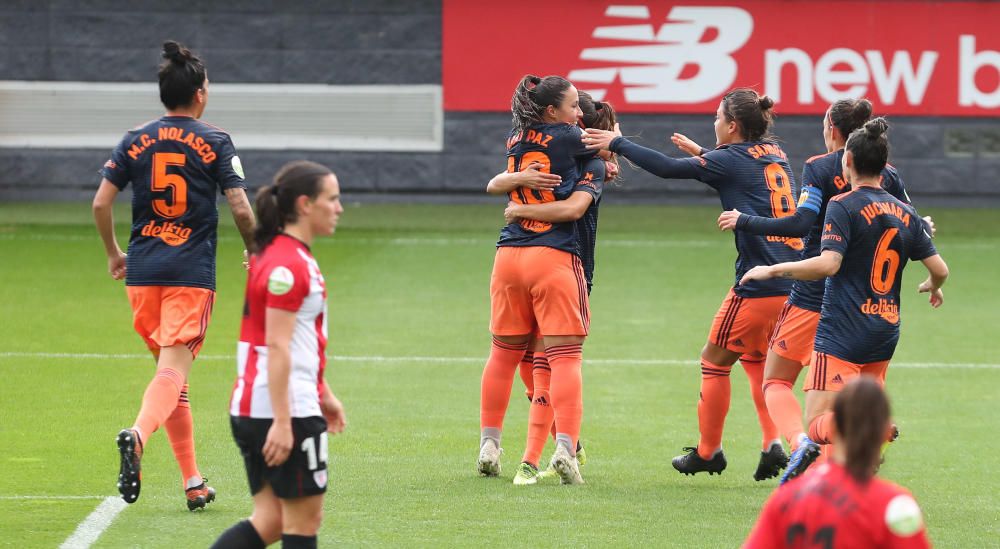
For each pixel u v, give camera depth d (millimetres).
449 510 20797
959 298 47031
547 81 22906
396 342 38000
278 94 70625
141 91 70438
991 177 69688
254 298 14781
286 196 14820
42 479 22531
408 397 30938
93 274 49344
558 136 22750
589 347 37781
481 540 18953
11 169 70875
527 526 19812
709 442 23719
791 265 19266
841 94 68875
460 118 70625
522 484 22859
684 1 68438
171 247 20547
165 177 20469
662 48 68750
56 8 69875
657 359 36188
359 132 71062
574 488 22672
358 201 71375
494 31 69688
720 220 21750
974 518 20750
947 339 39500
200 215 20719
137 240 20734
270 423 14656
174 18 70250
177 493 21812
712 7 68438
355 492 22031
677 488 22953
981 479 23719
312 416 14828
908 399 31422
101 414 28094
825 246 19484
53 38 70125
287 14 70125
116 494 21547
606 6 68750
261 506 15242
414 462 24531
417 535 19219
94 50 70250
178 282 20531
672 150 69375
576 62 69312
